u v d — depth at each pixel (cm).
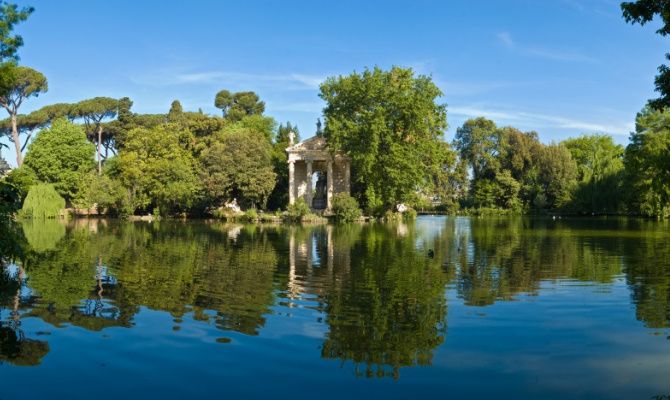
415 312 1375
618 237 3828
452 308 1422
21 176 2009
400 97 6756
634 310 1398
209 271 2080
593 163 8531
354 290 1677
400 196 7112
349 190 7700
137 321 1262
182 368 943
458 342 1107
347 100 7044
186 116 10938
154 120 10688
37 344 1077
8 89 2428
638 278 1925
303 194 8500
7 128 9331
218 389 850
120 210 7075
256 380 889
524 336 1151
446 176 10262
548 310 1398
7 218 1755
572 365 969
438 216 9106
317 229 5009
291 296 1576
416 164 6962
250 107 13800
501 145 10106
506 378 905
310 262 2375
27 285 1731
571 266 2247
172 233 4234
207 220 6788
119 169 7762
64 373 916
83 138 8050
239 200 7788
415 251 2872
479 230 4797
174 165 7162
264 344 1084
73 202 7719
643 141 7188
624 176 7181
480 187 9856
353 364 970
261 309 1401
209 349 1048
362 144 6775
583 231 4525
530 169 9681
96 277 1909
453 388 862
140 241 3431
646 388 861
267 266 2236
